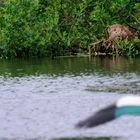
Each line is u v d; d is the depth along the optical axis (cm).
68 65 3366
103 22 4219
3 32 4138
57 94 2353
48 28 4172
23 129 1788
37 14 4312
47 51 4178
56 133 1725
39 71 3088
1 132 1759
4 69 3244
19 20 4153
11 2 4197
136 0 4306
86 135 1689
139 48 4094
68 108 2072
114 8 4225
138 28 4244
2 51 4153
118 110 937
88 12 4291
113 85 2542
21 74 2984
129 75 2844
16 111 2047
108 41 4119
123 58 3816
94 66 3275
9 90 2477
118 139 1633
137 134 1681
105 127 1767
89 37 4191
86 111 2014
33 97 2298
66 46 4188
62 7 4297
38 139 1659
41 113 2002
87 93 2356
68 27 4291
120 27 4131
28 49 4166
